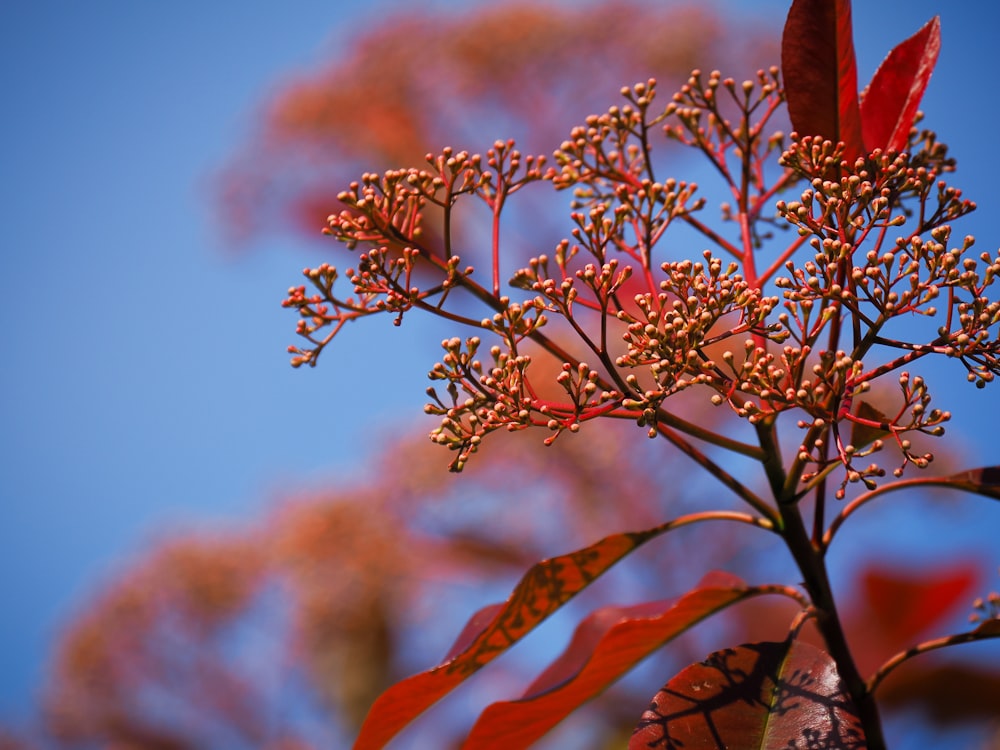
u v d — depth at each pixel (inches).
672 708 20.6
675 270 19.9
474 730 21.1
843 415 19.8
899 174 20.2
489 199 21.0
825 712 20.5
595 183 21.7
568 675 21.5
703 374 19.8
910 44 21.6
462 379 20.1
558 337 33.0
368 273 20.5
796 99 21.2
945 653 27.6
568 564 21.0
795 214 20.1
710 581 21.4
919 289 19.6
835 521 20.9
